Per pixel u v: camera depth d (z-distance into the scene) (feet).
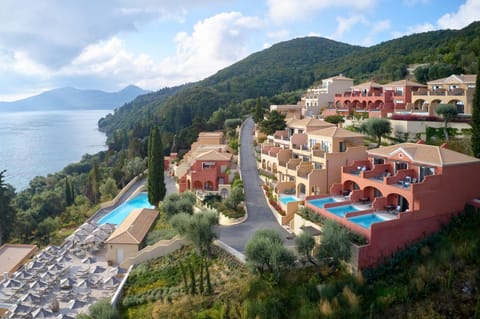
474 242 116.47
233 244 153.28
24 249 196.54
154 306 124.06
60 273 157.48
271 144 268.41
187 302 118.11
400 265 120.37
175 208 190.08
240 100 655.76
